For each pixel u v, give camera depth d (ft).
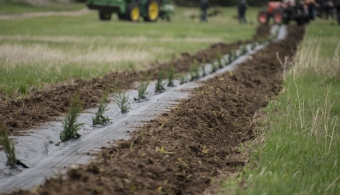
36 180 50.29
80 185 42.34
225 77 114.21
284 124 76.54
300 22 363.35
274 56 170.91
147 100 92.22
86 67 123.54
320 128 74.43
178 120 71.15
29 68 112.16
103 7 339.57
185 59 157.99
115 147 57.26
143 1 353.10
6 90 89.15
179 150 58.39
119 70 124.88
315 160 61.21
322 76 126.82
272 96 104.58
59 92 88.07
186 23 371.35
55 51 147.95
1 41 170.50
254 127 76.89
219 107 82.89
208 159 60.23
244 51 179.01
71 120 66.28
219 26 350.23
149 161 52.29
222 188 49.49
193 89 100.42
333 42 221.87
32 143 61.82
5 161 55.88
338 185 53.06
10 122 68.13
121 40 209.97
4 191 47.60
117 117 79.20
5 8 416.05
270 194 47.19
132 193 44.91
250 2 610.24
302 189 50.11
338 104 94.53
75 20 346.54
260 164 56.39
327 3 381.60
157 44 202.18
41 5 469.98
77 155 58.49
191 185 52.39
